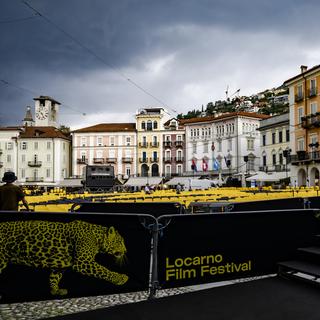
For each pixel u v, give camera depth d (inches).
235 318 197.9
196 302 221.3
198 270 248.2
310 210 288.0
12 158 3398.1
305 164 1983.3
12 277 213.5
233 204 480.4
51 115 3828.7
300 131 2086.6
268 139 2603.3
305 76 2025.1
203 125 3248.0
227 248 257.9
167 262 239.5
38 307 227.0
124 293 231.1
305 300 223.8
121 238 230.7
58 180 3351.4
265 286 249.9
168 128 3479.3
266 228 272.1
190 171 3287.4
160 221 237.8
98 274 226.1
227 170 3006.9
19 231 214.8
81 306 229.3
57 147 3378.4
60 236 220.4
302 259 279.3
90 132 3528.5
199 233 249.0
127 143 3496.6
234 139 2984.7
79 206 432.5
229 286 250.8
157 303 220.1
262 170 2613.2
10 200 319.3
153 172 3457.2
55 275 219.1
